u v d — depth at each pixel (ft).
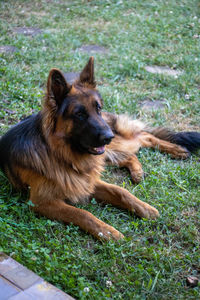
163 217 13.01
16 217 12.48
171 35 31.17
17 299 8.51
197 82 23.81
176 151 17.42
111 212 13.69
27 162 12.95
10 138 14.12
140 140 17.80
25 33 30.55
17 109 18.93
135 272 10.54
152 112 20.59
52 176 12.81
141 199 14.12
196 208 13.71
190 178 15.44
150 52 28.02
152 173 15.69
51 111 12.47
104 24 33.76
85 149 12.95
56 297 8.73
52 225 12.01
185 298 9.85
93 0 39.68
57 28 32.37
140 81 24.03
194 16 35.58
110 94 21.75
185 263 11.16
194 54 27.73
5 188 13.96
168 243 12.03
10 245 10.82
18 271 9.44
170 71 25.50
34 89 21.16
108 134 12.25
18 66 23.79
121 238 11.72
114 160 16.52
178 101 21.59
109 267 10.68
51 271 10.05
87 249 11.46
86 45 29.48
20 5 37.58
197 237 12.16
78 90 12.71
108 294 9.56
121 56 26.94
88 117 12.46
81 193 13.61
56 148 12.81
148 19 34.22
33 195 12.96
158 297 9.83
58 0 39.91
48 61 25.57
